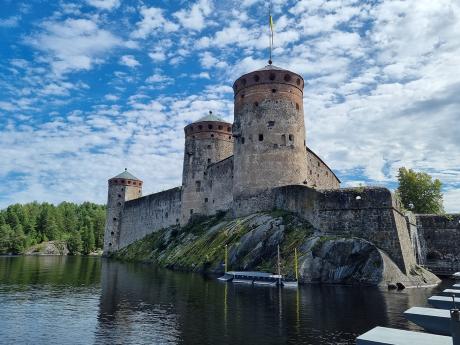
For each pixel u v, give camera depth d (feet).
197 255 152.56
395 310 69.10
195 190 212.23
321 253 110.22
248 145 164.86
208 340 51.37
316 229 123.85
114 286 106.63
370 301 78.54
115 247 312.29
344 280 105.29
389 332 38.01
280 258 118.83
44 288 104.01
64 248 396.16
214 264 136.05
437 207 214.90
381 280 101.50
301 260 110.52
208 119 220.84
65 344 50.57
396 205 120.26
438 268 145.79
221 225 164.14
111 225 316.19
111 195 321.52
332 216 121.08
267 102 165.17
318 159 201.67
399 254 110.01
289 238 124.98
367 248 107.34
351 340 50.55
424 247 155.33
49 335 55.01
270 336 52.80
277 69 167.94
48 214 446.60
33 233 426.92
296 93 168.86
